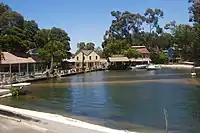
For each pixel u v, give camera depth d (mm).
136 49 125125
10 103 28562
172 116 21641
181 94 34062
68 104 27875
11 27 75625
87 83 50875
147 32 147000
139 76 67688
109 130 14023
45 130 13617
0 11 85125
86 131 13406
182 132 17125
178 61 136500
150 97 31938
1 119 16250
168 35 147875
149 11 144125
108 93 36156
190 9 77438
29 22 89188
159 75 70250
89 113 23109
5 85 38000
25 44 72938
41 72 68250
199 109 24234
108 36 138875
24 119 16094
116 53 117250
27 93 36812
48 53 72375
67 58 100812
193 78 59344
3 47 68500
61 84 49594
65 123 15078
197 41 79250
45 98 32125
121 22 137250
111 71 94250
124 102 28609
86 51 113000
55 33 100312
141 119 20672
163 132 17078
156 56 132750
